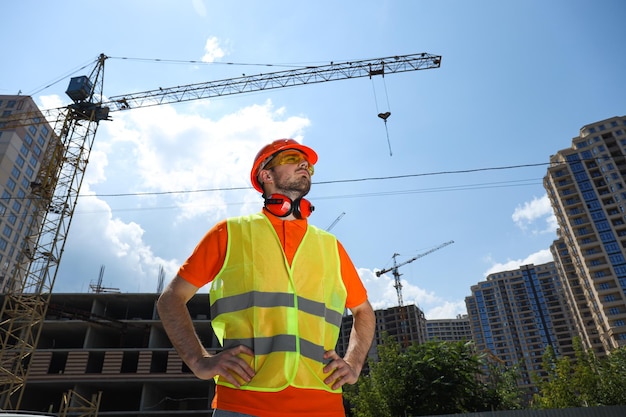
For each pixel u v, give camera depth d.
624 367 34.44
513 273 193.25
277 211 2.10
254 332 1.73
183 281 1.95
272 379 1.62
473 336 192.88
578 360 35.06
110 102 52.34
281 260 1.93
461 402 29.34
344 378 1.80
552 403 34.41
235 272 1.89
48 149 45.31
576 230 112.38
